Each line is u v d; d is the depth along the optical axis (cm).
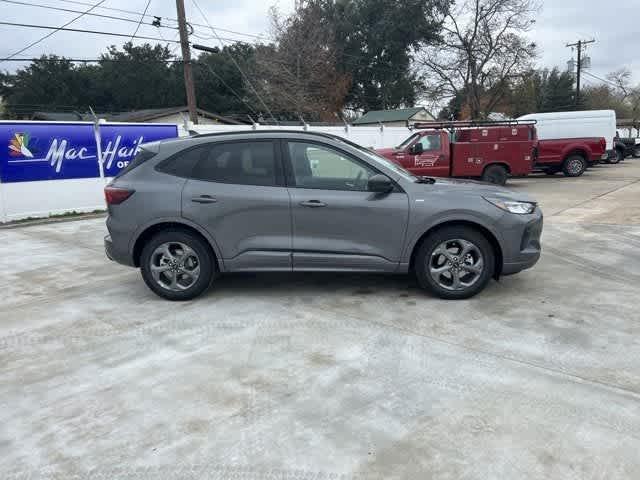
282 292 534
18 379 361
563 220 961
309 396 325
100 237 909
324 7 4322
